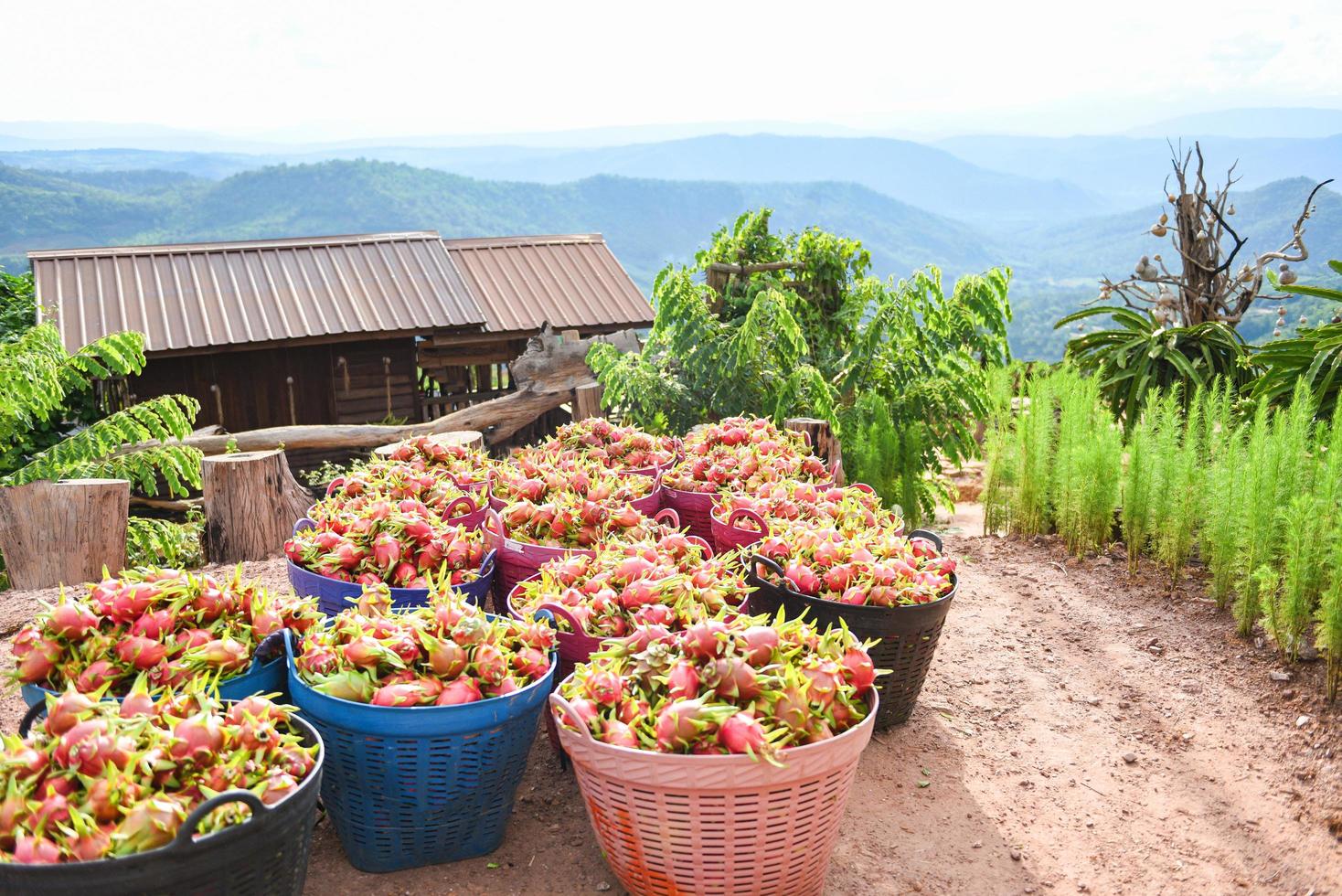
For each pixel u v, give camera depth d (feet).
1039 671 14.78
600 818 8.48
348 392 38.55
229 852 6.47
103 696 8.32
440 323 38.14
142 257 39.24
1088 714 13.48
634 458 17.42
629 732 8.05
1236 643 15.21
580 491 14.58
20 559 18.42
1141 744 12.69
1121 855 10.36
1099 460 19.20
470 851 9.48
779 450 17.06
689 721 7.78
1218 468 17.16
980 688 14.17
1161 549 18.12
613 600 10.28
